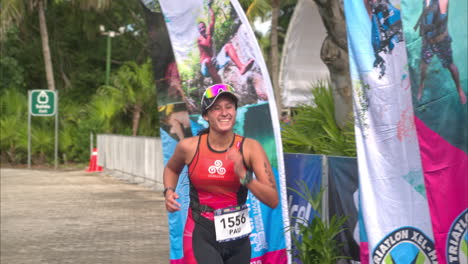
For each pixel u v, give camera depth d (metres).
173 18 6.25
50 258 8.08
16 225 10.87
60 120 30.55
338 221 6.13
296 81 15.76
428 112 4.88
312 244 6.12
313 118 8.17
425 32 4.88
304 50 15.54
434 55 4.85
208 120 4.10
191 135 6.35
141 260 7.93
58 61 36.94
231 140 4.11
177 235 6.21
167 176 4.38
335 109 7.89
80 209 12.95
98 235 9.84
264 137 6.42
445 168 4.84
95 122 29.33
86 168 26.81
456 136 4.80
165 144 6.33
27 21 35.03
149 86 29.97
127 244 9.05
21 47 35.47
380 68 5.09
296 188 6.88
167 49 6.36
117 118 30.45
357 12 5.16
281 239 6.44
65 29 37.09
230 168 4.07
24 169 26.52
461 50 4.74
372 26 5.11
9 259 8.02
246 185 3.85
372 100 5.12
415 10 4.93
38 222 11.19
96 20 36.66
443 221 4.85
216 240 4.14
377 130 5.11
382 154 5.09
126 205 13.61
